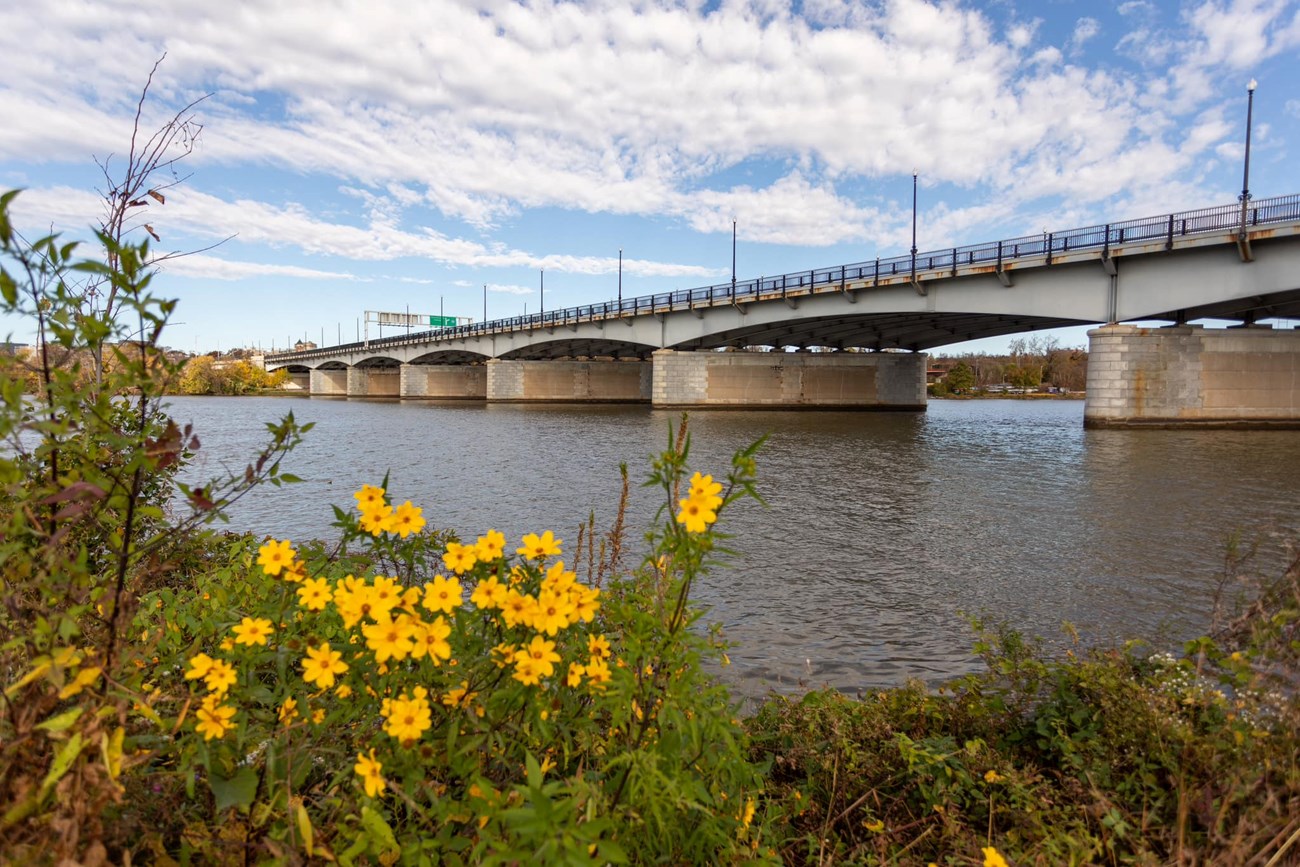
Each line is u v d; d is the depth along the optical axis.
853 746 3.62
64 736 1.51
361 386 108.25
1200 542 13.10
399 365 108.19
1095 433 33.69
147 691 2.21
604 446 31.88
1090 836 2.60
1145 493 18.48
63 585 1.78
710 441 34.59
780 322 48.62
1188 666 3.27
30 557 1.72
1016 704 3.99
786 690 6.59
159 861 1.73
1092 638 8.22
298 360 123.00
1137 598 9.85
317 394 121.88
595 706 2.41
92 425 1.95
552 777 2.36
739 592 10.12
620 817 1.96
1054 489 19.61
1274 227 27.34
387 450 30.17
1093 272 33.94
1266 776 2.28
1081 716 3.57
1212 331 34.53
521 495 18.56
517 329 70.19
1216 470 22.17
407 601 2.02
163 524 3.16
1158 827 2.59
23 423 1.60
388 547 2.56
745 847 2.36
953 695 5.77
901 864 2.75
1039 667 4.02
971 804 3.18
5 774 1.48
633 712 2.29
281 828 1.85
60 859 1.39
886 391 63.88
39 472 2.00
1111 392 34.38
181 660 2.56
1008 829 2.95
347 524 2.39
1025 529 14.66
